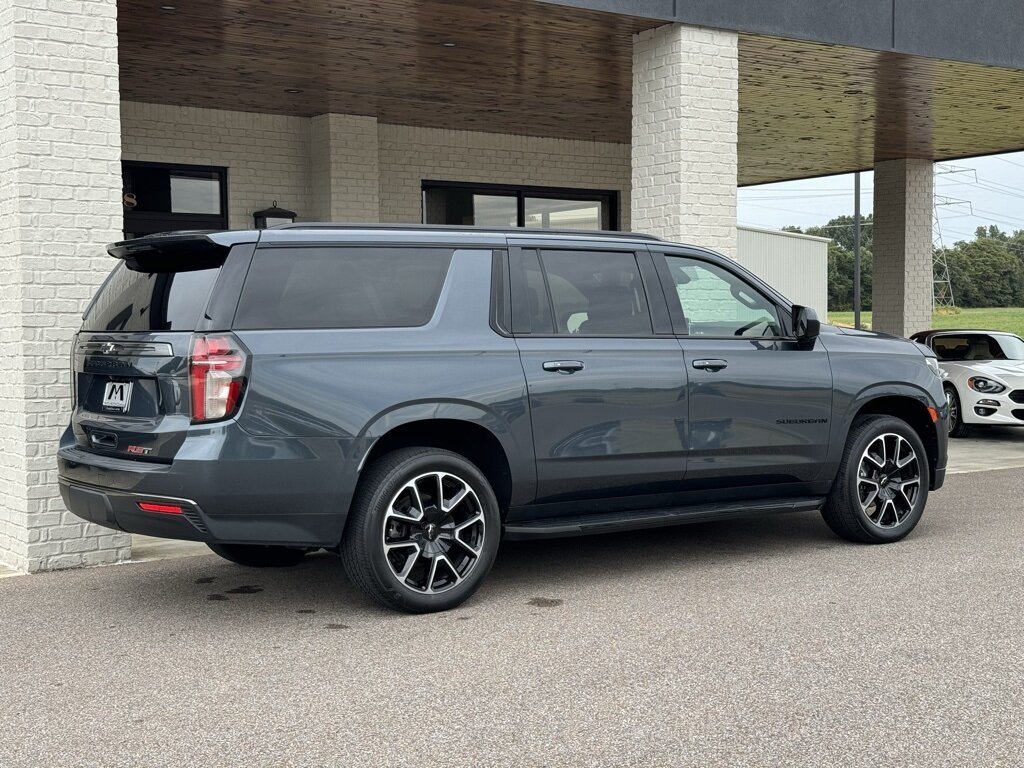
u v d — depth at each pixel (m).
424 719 3.98
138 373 5.12
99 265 6.77
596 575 6.27
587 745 3.72
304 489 5.06
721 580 6.08
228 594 5.95
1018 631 5.01
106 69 6.77
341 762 3.61
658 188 9.59
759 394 6.41
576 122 14.72
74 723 3.99
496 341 5.63
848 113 14.12
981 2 11.19
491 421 5.54
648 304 6.20
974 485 9.63
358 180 13.83
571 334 5.89
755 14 9.66
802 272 38.47
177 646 4.95
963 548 6.85
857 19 10.34
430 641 4.96
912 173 18.02
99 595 5.98
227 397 4.91
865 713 4.00
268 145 13.67
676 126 9.40
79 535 6.74
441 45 10.38
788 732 3.83
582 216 16.59
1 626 5.35
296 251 5.23
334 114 13.59
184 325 5.03
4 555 6.88
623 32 9.78
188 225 13.29
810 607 5.47
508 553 6.94
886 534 6.98
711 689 4.27
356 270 5.37
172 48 10.41
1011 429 14.99
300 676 4.49
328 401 5.11
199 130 13.19
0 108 6.64
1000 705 4.08
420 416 5.33
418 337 5.41
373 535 5.25
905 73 11.70
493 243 5.79
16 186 6.52
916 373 7.05
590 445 5.85
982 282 97.31
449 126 14.89
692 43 9.39
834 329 7.05
